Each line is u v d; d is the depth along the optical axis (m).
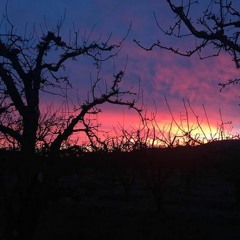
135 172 29.80
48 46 14.91
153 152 24.16
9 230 9.86
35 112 13.51
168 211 23.28
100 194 30.22
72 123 14.63
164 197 30.56
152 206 26.05
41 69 15.05
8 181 10.48
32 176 9.94
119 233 16.39
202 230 17.23
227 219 20.11
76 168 11.26
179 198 29.94
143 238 15.55
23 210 9.75
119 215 20.86
